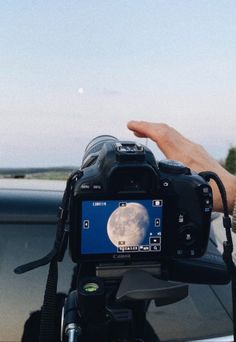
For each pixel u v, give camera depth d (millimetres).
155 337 487
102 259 375
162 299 354
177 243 380
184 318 493
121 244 373
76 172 369
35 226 524
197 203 373
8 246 514
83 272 391
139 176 359
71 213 363
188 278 490
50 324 390
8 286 499
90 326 387
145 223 371
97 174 364
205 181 380
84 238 368
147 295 349
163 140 408
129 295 352
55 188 569
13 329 488
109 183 355
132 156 354
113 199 360
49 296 387
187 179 372
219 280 496
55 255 381
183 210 373
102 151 378
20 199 539
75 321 386
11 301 495
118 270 383
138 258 379
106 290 386
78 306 384
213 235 532
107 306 390
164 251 380
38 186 567
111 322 388
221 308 498
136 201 364
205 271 489
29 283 500
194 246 383
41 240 519
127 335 388
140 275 374
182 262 483
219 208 425
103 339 391
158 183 361
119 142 373
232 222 395
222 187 387
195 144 422
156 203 367
